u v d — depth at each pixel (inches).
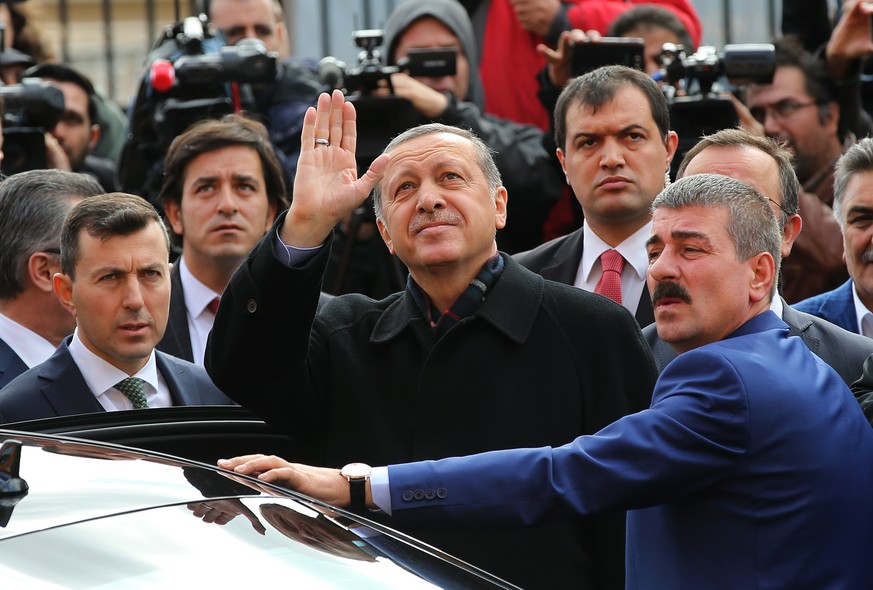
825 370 242.1
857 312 370.3
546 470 235.0
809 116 468.4
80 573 178.1
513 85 514.6
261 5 522.0
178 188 389.1
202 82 449.4
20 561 178.1
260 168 389.1
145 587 177.9
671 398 233.9
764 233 243.0
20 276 337.7
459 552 268.7
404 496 237.5
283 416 272.2
